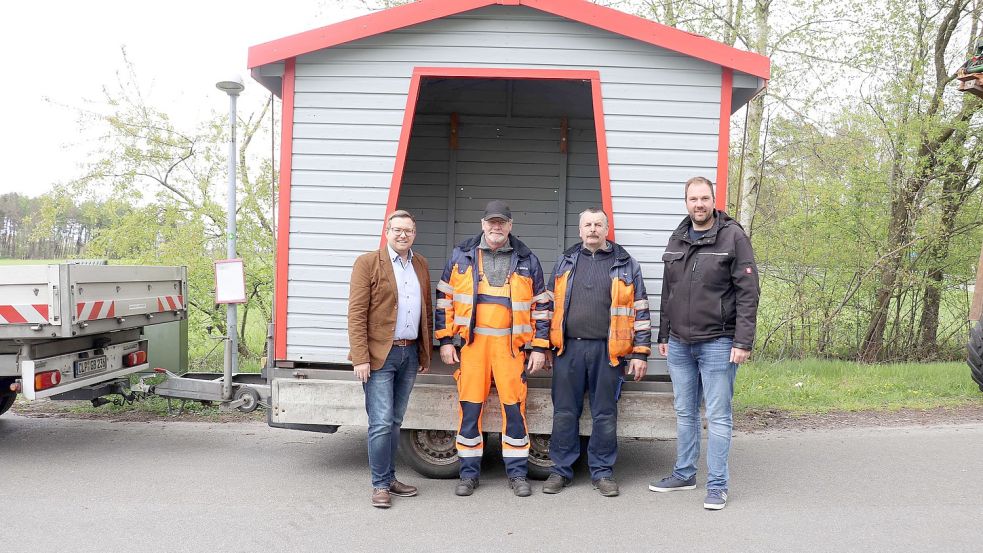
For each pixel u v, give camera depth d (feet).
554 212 23.53
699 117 14.85
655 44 14.65
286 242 15.23
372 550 11.10
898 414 21.58
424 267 13.92
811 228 34.32
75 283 15.06
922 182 34.22
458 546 11.29
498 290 13.82
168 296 19.11
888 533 11.88
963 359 35.99
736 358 12.68
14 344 15.69
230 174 21.75
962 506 13.29
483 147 23.47
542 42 14.89
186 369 21.67
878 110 33.99
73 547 11.11
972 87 24.38
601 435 14.03
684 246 13.38
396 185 15.05
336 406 15.02
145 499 13.48
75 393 17.80
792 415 21.57
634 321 13.85
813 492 14.17
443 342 14.02
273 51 14.90
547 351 14.39
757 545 11.36
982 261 25.09
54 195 28.89
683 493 14.10
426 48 14.97
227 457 16.60
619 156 14.92
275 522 12.32
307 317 15.24
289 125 15.17
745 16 36.17
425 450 15.14
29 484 14.34
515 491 13.88
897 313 35.78
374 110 15.06
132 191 29.58
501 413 14.64
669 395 14.55
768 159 35.96
